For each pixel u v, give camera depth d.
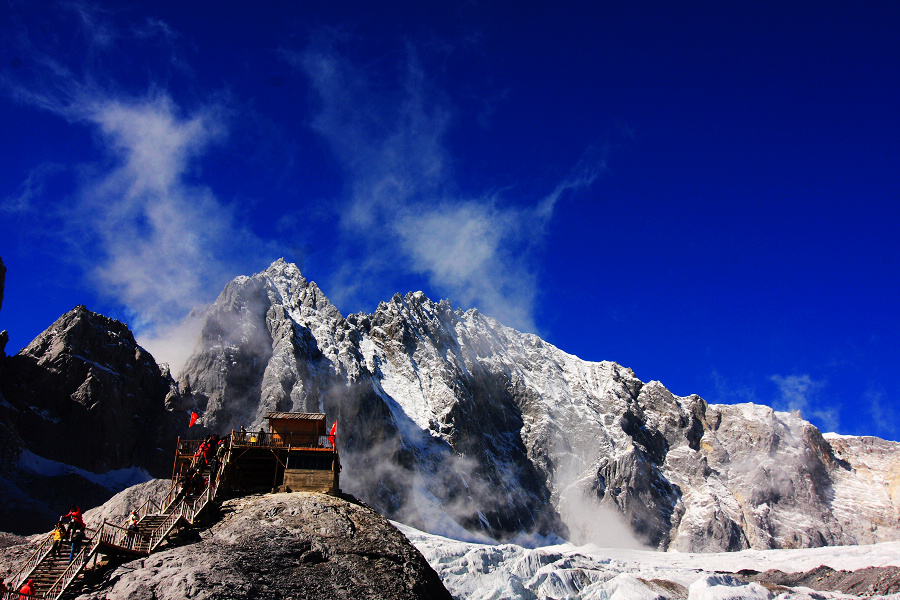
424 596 46.84
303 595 41.25
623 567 147.50
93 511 85.75
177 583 37.84
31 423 138.50
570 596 119.50
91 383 148.88
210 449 55.69
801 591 119.81
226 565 40.88
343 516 51.38
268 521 48.81
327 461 58.78
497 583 122.56
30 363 148.12
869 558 173.00
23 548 49.56
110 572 39.62
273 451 58.47
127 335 172.88
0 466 125.31
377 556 48.25
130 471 147.25
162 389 171.50
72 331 156.75
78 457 139.50
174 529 45.94
